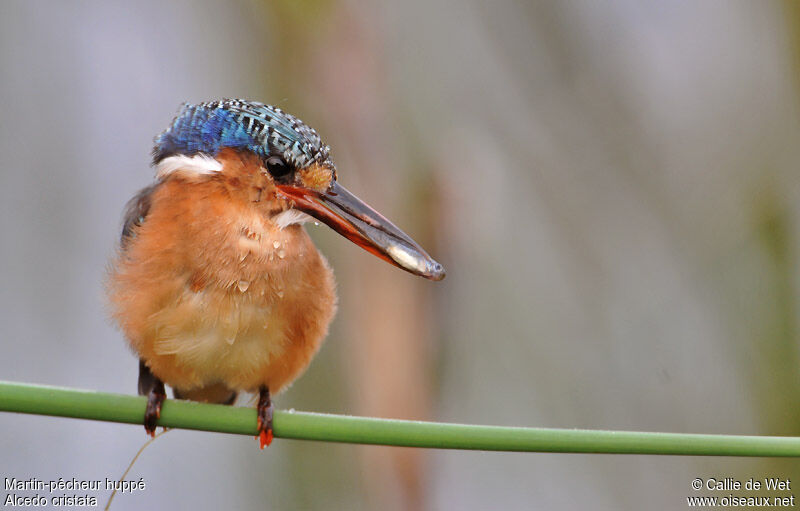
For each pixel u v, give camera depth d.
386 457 9.08
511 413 9.55
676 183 10.48
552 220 10.09
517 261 9.87
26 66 10.73
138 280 6.93
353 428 5.66
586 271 10.08
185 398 7.72
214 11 10.51
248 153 7.12
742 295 10.19
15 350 10.21
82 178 10.73
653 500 10.26
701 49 10.82
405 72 9.84
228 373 7.15
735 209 10.40
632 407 9.84
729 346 10.05
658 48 10.79
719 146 10.62
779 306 10.07
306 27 9.75
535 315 9.81
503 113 10.17
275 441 9.88
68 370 10.35
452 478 10.59
